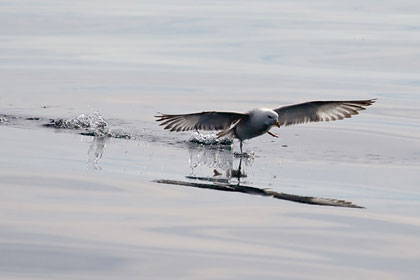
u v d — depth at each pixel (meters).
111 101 24.52
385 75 29.97
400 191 15.12
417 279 10.62
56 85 26.78
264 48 35.41
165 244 11.67
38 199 13.67
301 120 17.70
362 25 43.25
